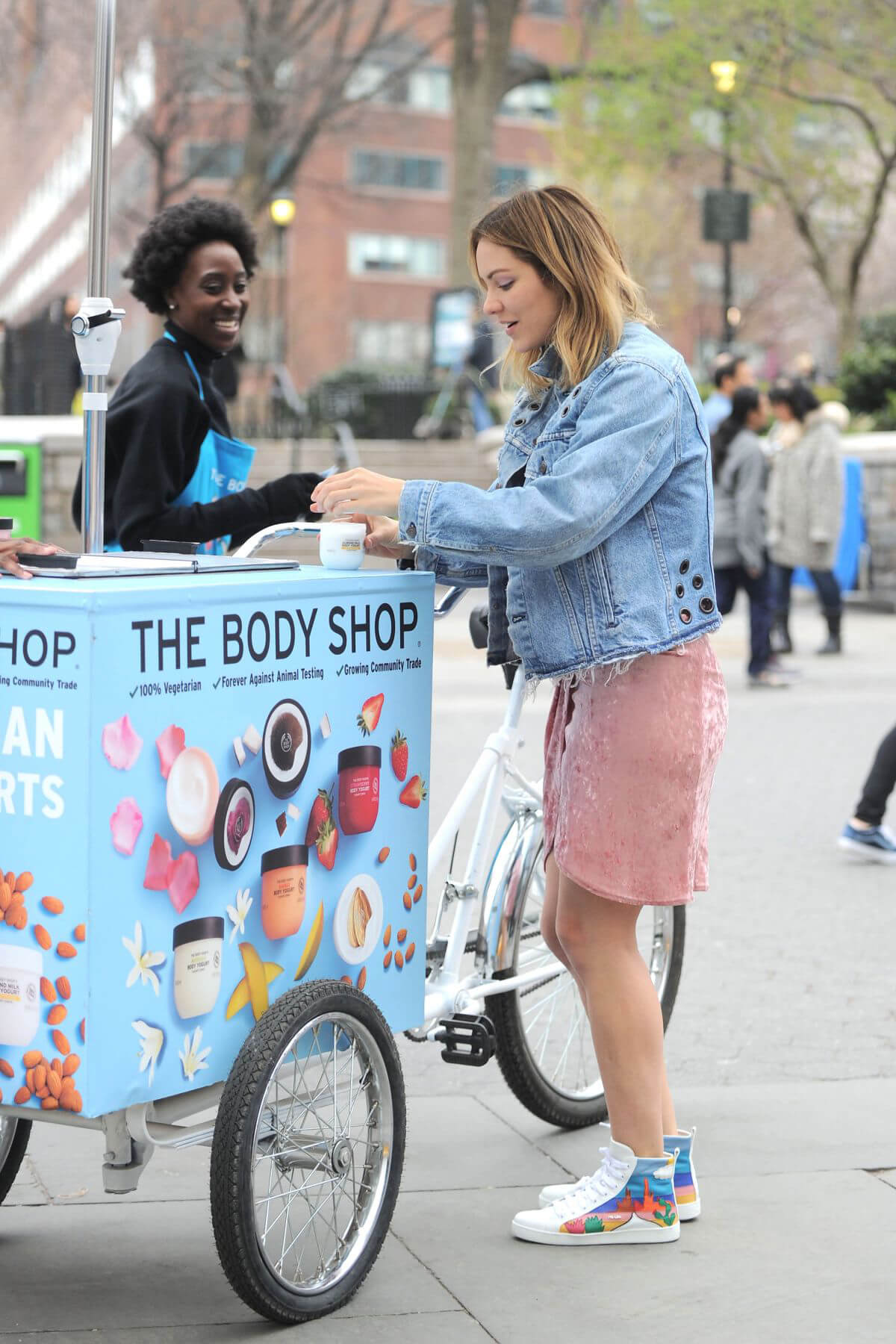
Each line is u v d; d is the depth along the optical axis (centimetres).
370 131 3130
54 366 1581
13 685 252
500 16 2559
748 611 1088
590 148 2786
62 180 4981
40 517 1148
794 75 2497
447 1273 308
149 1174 357
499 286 310
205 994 271
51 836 251
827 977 514
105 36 307
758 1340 282
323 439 2012
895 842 662
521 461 323
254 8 2358
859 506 1581
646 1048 321
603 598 302
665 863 308
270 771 280
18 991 257
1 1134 322
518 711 360
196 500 389
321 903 295
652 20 2586
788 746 897
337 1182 303
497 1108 402
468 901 352
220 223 390
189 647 261
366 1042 297
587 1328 286
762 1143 375
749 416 1072
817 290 4169
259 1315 286
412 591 309
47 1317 288
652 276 3378
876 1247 320
